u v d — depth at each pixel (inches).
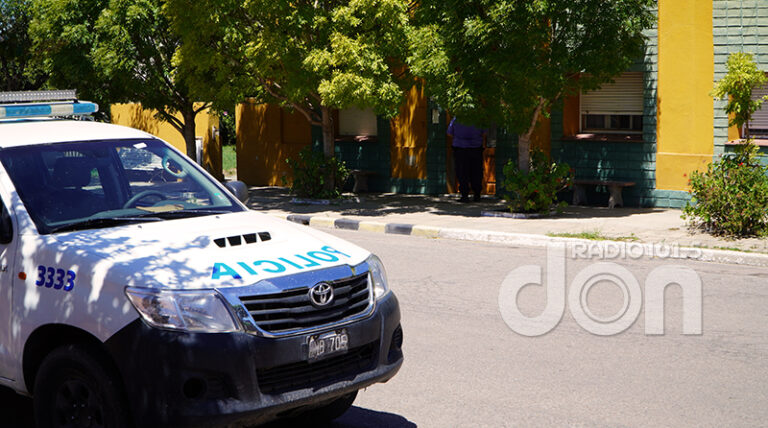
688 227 492.7
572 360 269.9
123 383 172.2
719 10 573.6
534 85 544.7
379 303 195.5
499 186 688.4
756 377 250.8
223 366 167.3
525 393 240.4
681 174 599.8
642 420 218.2
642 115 621.0
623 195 627.5
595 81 565.3
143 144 232.7
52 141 219.8
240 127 868.0
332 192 685.3
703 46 582.2
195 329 167.6
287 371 176.9
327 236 211.6
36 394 185.3
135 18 709.3
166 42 762.2
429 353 279.3
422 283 382.6
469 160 663.8
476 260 435.8
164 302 168.1
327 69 589.3
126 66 713.6
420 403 234.2
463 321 317.4
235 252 188.2
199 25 594.2
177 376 165.5
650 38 600.4
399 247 483.5
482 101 570.9
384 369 193.9
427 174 733.9
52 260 185.2
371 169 767.1
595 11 516.1
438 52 550.9
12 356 191.9
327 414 214.2
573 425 215.8
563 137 647.1
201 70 623.5
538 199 569.9
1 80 1011.9
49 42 743.1
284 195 759.1
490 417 222.5
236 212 222.7
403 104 738.2
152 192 222.4
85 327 174.1
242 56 617.9
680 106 595.5
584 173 641.6
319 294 180.9
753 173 467.5
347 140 776.9
